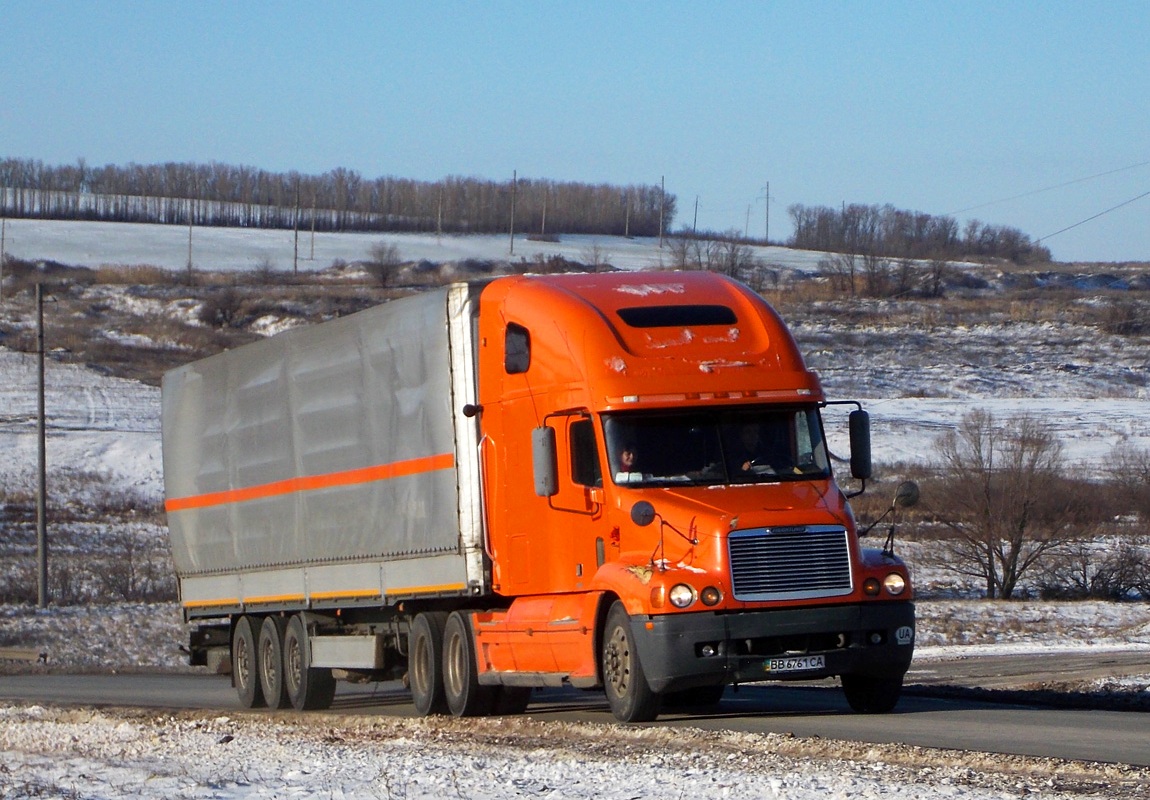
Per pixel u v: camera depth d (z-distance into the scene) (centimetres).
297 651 3378
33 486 10481
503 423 2588
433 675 2778
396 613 2995
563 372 2416
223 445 3700
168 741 2547
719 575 2170
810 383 2388
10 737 2836
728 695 3244
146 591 7731
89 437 11981
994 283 19962
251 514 3541
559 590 2434
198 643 4000
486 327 2647
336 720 2744
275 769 2073
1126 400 13550
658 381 2325
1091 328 16675
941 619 6875
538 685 2516
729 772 1731
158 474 11144
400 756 2106
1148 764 1692
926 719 2314
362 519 3005
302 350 3269
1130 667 4034
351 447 3050
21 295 18912
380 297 19000
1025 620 6931
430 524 2741
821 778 1633
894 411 12562
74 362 15412
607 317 2412
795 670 2189
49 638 6600
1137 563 7925
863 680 2459
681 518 2220
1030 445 8544
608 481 2303
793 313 16938
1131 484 8819
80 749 2545
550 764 1903
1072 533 8062
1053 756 1795
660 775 1736
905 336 16062
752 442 2333
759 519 2195
